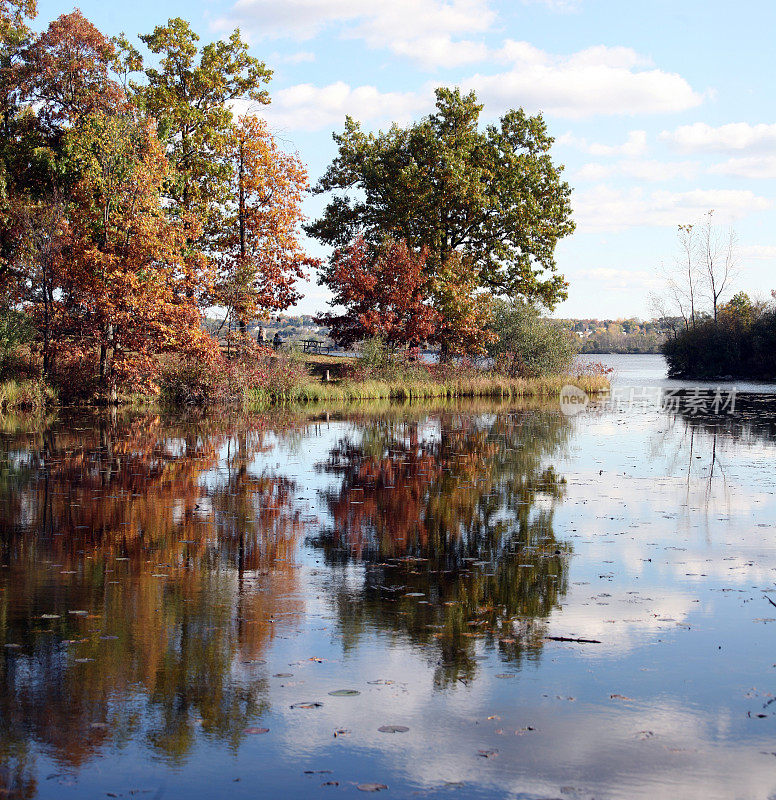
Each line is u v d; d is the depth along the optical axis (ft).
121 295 93.25
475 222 146.51
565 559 27.55
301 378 118.32
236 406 103.55
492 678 17.12
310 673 17.40
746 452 58.65
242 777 13.05
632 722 15.03
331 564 26.89
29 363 103.81
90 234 94.53
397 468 49.73
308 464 51.29
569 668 17.70
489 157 145.79
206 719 15.15
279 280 121.19
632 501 38.73
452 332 146.10
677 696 16.20
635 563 27.02
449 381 135.13
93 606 22.12
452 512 35.94
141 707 15.70
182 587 24.04
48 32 111.04
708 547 29.30
